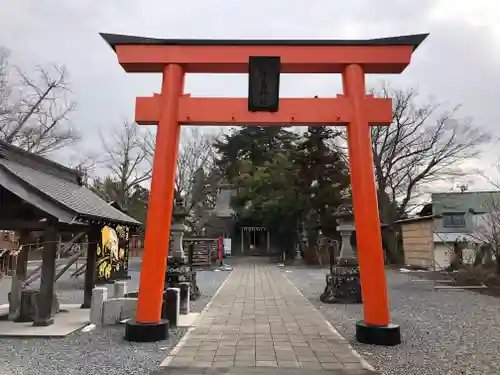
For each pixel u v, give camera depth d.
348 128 6.64
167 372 4.71
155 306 6.32
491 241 15.13
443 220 25.69
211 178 34.41
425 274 19.02
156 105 6.62
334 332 6.91
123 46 6.70
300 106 6.62
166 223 6.43
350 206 11.63
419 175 25.66
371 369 4.82
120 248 14.76
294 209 25.56
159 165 6.42
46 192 7.07
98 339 6.32
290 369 4.82
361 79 6.65
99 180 35.91
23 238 8.44
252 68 6.56
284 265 25.58
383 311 6.15
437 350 5.70
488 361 5.17
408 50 6.66
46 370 4.79
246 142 35.47
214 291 13.04
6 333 6.54
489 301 10.77
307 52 6.68
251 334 6.74
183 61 6.68
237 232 37.12
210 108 6.64
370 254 6.22
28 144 23.28
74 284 14.44
